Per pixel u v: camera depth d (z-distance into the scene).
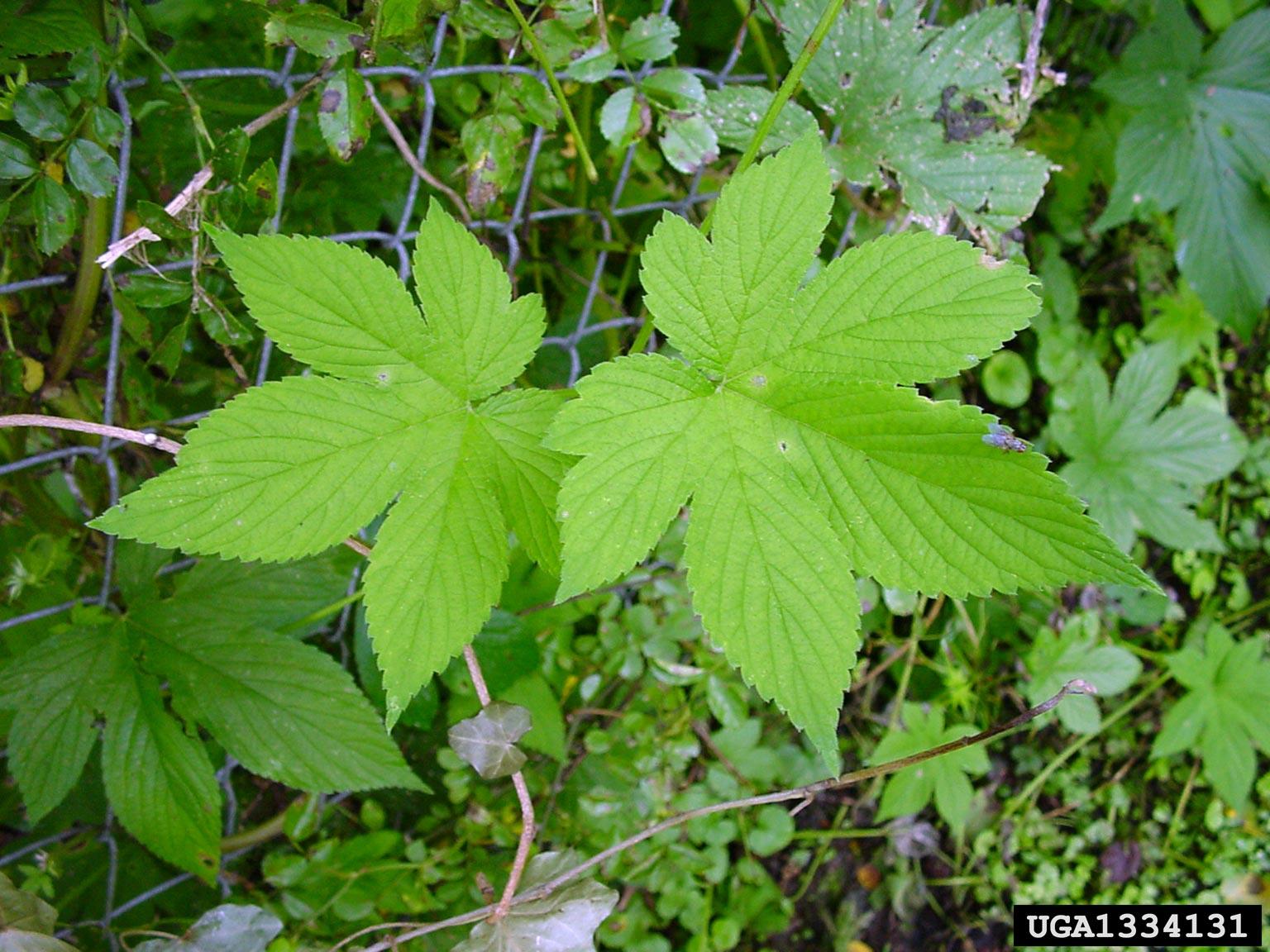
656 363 0.29
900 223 0.44
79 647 0.36
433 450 0.29
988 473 0.28
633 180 0.49
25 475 0.38
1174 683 0.66
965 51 0.40
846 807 0.60
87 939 0.43
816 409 0.29
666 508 0.28
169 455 0.41
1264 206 0.54
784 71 0.47
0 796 0.43
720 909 0.54
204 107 0.38
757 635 0.28
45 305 0.37
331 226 0.43
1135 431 0.60
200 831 0.36
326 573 0.38
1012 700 0.63
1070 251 0.67
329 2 0.33
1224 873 0.64
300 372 0.41
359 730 0.36
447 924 0.35
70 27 0.30
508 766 0.33
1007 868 0.62
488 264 0.30
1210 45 0.61
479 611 0.29
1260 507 0.69
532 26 0.36
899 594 0.53
